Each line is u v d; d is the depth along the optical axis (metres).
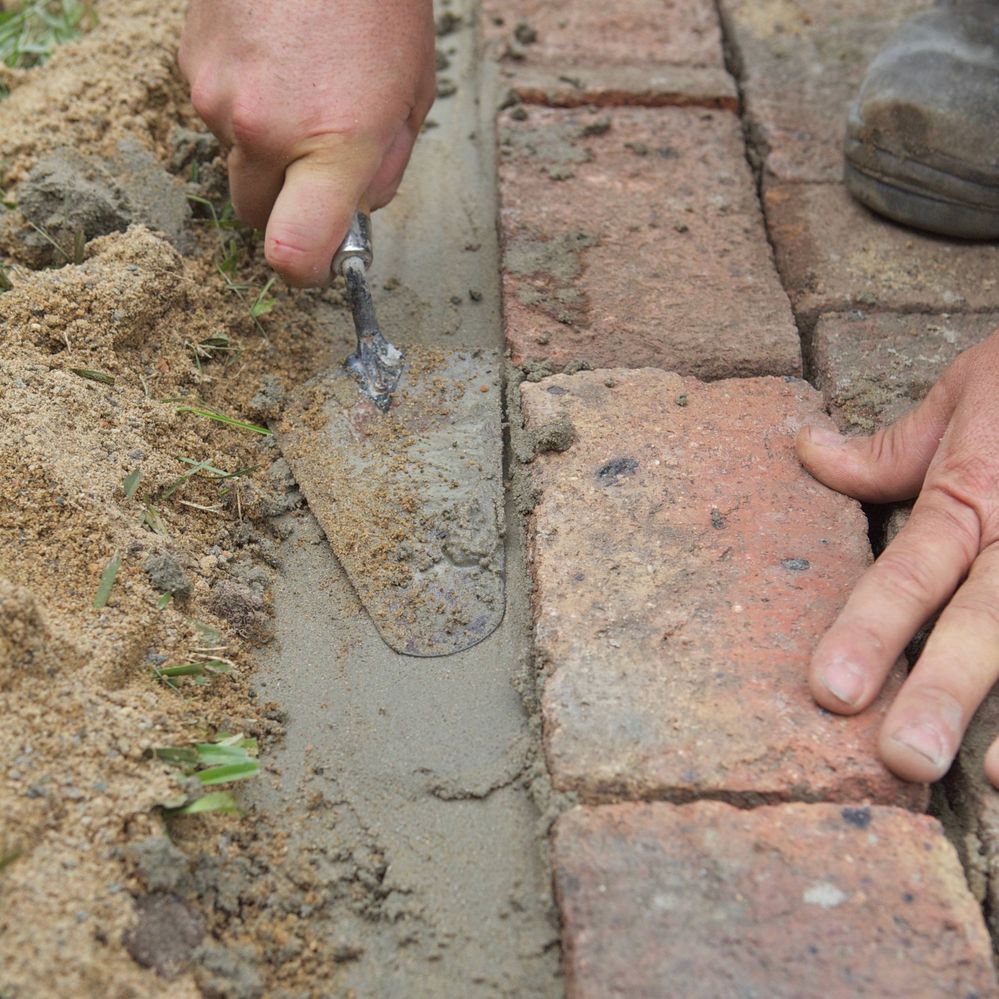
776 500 0.77
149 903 0.67
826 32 1.03
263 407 0.81
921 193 0.87
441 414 0.81
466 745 0.72
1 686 0.68
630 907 0.67
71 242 0.83
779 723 0.70
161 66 0.92
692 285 0.86
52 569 0.73
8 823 0.66
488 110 0.97
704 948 0.66
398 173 0.81
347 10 0.77
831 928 0.66
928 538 0.72
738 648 0.72
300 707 0.73
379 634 0.75
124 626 0.72
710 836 0.68
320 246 0.77
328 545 0.78
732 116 0.96
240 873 0.69
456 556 0.77
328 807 0.71
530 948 0.68
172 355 0.81
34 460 0.74
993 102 0.85
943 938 0.66
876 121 0.87
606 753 0.70
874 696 0.70
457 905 0.69
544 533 0.76
